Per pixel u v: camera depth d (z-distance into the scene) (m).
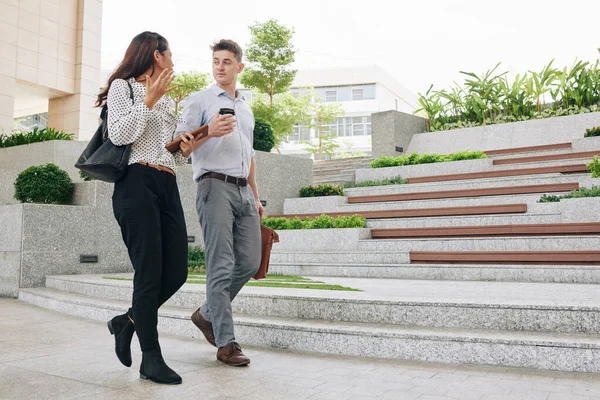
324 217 7.10
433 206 7.58
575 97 11.27
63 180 6.80
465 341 2.77
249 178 3.27
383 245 6.32
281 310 3.59
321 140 32.75
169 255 2.63
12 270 5.93
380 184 9.56
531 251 5.10
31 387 2.35
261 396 2.22
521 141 11.05
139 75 2.69
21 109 21.69
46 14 17.72
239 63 3.15
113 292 4.79
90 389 2.32
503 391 2.25
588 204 5.84
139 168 2.54
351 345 3.04
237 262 3.08
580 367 2.54
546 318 2.89
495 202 7.28
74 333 3.77
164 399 2.17
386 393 2.25
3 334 3.73
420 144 12.45
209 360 2.93
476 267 5.09
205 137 2.67
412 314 3.18
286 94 22.20
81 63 18.56
